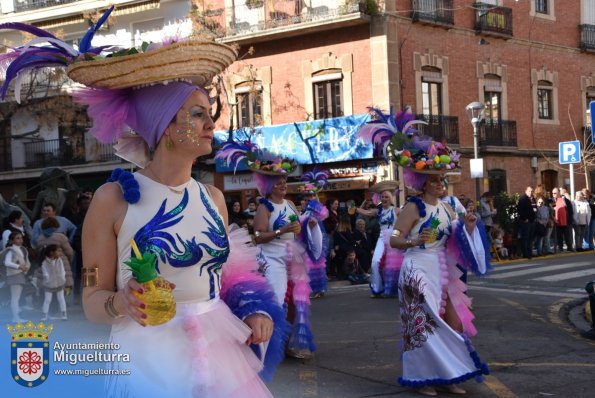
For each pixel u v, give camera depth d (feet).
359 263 52.21
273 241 25.66
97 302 9.74
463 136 84.89
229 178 83.51
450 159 20.56
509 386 20.94
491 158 87.97
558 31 97.55
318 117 80.53
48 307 36.06
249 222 48.78
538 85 94.63
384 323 32.55
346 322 33.35
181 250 10.03
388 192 42.39
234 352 10.37
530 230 64.90
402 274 20.62
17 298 36.11
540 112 95.40
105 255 10.03
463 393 20.16
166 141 10.26
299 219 28.58
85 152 95.61
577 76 100.12
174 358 9.89
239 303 10.82
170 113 10.10
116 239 10.07
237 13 83.30
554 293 41.63
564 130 97.91
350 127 76.48
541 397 19.72
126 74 10.02
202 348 9.97
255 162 26.08
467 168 84.79
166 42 10.25
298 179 80.18
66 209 48.62
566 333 29.14
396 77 77.20
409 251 20.76
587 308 33.60
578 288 43.83
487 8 86.79
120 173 10.16
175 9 85.15
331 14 77.00
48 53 10.52
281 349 11.41
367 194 76.74
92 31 10.73
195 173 84.84
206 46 10.11
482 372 19.56
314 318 35.06
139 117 10.44
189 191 10.37
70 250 38.88
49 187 57.98
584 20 100.89
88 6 90.94
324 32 79.41
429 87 82.02
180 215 10.14
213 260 10.35
